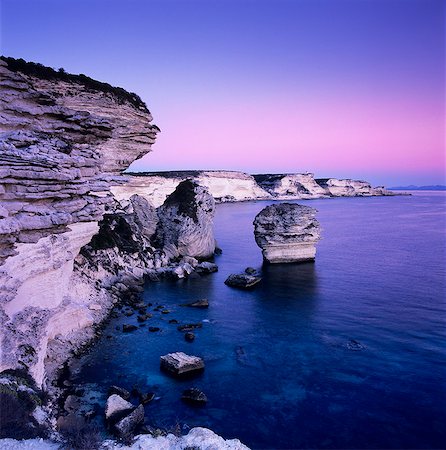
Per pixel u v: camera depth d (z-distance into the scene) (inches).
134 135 1581.0
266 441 784.9
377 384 987.3
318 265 2292.1
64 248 1048.2
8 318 768.9
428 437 799.1
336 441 787.4
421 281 1924.2
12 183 834.8
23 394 676.1
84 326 1234.6
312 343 1226.0
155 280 1968.5
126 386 973.8
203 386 981.2
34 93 1066.1
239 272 2162.9
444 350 1164.5
